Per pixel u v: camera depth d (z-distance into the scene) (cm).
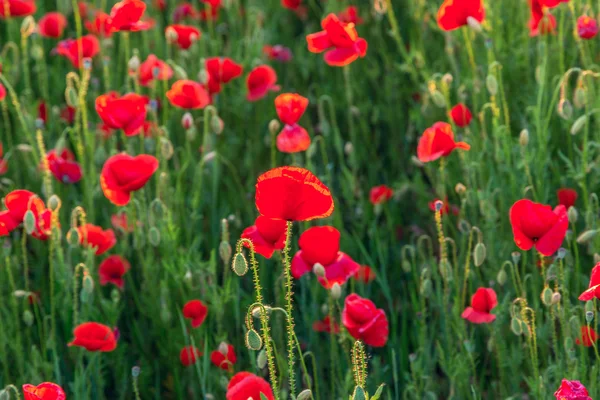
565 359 392
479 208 492
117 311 441
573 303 420
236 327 443
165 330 451
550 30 529
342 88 655
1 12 588
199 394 437
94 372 420
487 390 434
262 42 662
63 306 431
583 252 461
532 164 466
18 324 418
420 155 426
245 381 304
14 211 404
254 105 629
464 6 469
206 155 485
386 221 562
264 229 348
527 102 520
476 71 515
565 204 466
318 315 461
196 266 442
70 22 773
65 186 537
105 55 654
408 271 471
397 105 629
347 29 463
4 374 420
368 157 614
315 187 261
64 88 666
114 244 488
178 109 600
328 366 459
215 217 525
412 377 432
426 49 655
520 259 454
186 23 755
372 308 369
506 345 433
